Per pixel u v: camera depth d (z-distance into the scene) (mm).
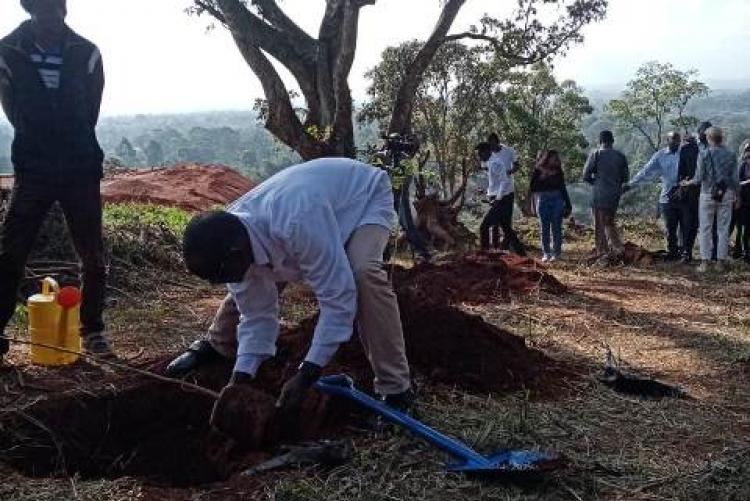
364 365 4598
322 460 3658
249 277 3561
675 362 5719
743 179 11766
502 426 4164
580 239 16625
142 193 15031
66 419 4172
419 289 7969
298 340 4660
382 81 21656
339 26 11633
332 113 11719
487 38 13656
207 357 4516
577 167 30000
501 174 11977
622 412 4570
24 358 5129
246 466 3713
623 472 3764
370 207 3822
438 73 22656
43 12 4844
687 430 4352
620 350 5996
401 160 8633
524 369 4949
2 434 4016
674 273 10469
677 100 33938
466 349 4887
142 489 3463
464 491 3490
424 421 4133
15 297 4926
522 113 26344
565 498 3492
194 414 4258
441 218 13953
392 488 3467
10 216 4855
